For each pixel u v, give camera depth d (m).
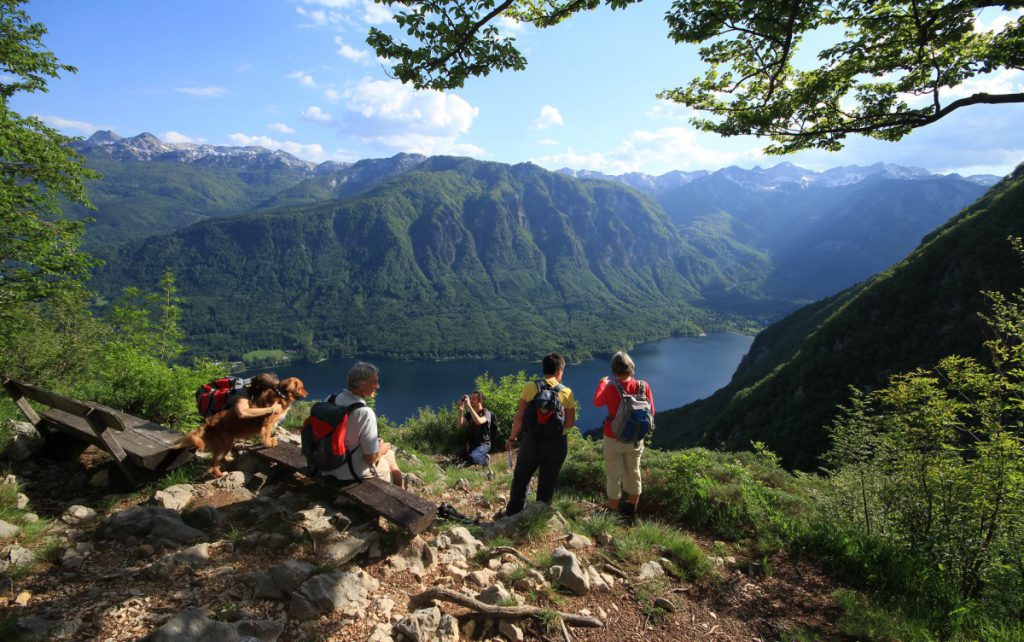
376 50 4.61
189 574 3.01
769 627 3.39
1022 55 5.08
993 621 3.70
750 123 6.50
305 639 2.56
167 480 4.36
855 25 5.54
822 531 4.72
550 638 2.95
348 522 3.75
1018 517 4.54
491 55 4.64
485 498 5.75
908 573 4.12
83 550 3.21
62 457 4.81
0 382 4.68
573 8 5.47
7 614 2.50
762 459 9.34
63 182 11.34
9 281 10.27
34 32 11.17
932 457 4.98
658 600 3.47
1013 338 4.96
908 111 5.77
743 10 4.99
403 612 2.95
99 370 10.38
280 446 4.81
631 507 5.32
